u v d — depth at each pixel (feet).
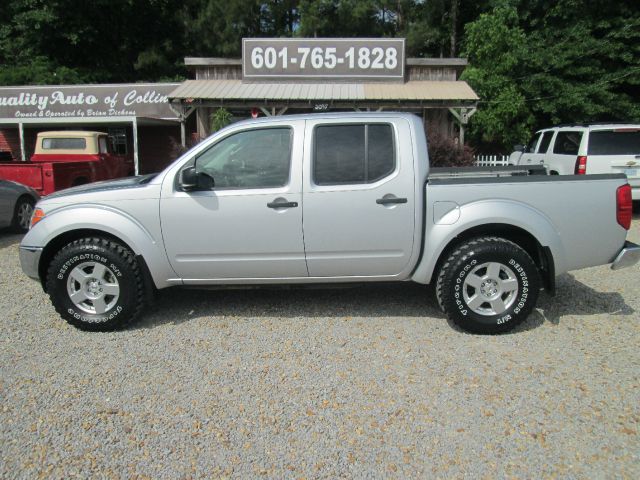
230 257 15.31
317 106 49.70
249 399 11.62
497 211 14.66
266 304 17.61
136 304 15.38
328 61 53.06
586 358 13.44
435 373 12.72
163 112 60.03
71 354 13.93
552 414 10.94
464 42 80.02
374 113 15.40
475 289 14.83
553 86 61.46
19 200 31.17
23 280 21.03
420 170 14.92
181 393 11.89
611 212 14.92
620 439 10.08
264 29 99.25
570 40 63.31
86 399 11.65
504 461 9.52
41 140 44.04
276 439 10.21
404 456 9.69
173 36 96.68
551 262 14.92
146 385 12.25
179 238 15.20
